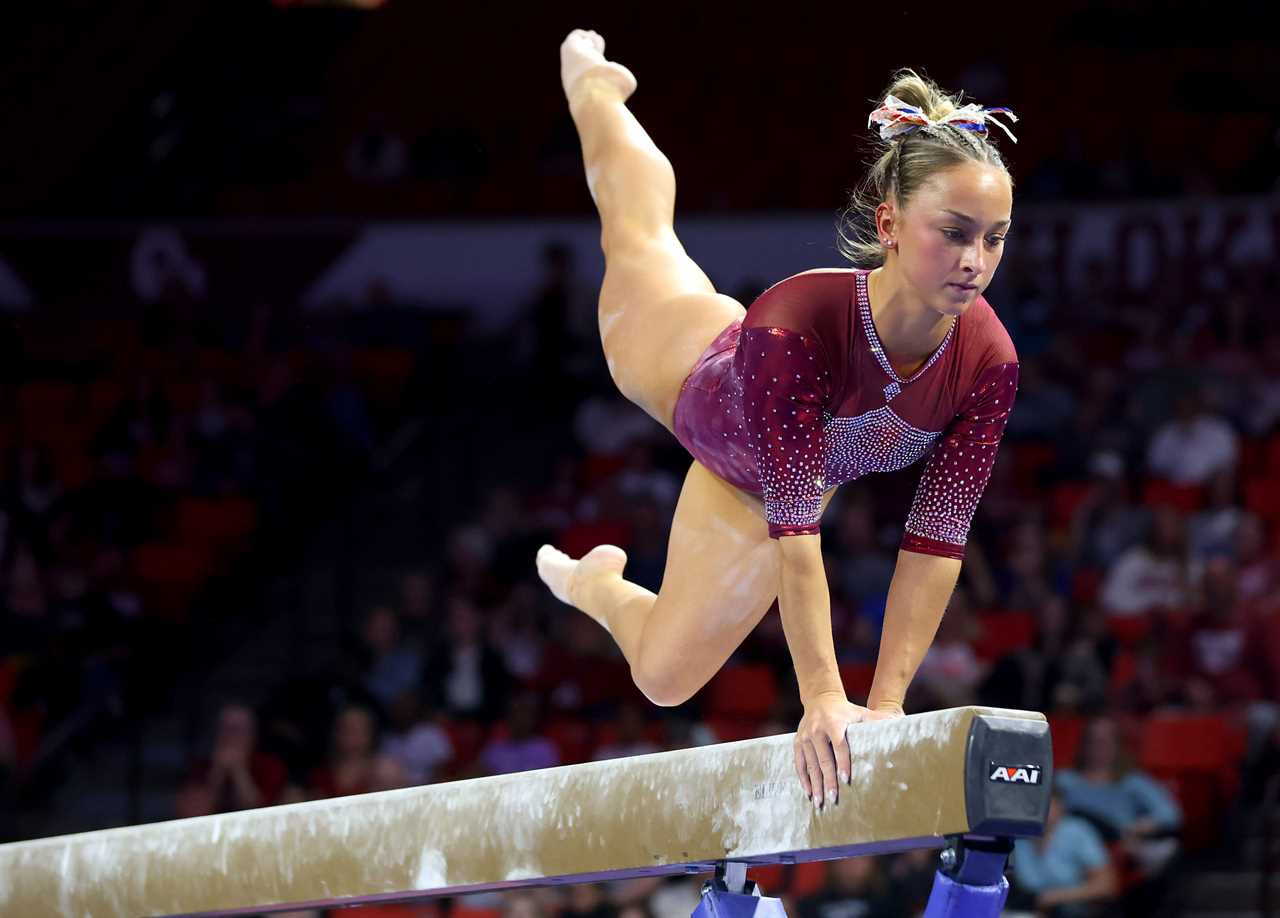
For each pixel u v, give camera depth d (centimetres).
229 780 1425
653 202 598
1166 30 2622
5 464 1862
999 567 1669
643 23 2719
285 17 2702
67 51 2503
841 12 2705
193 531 1862
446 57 2673
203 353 2108
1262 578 1598
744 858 424
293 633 1816
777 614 1567
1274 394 1914
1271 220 2058
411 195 2420
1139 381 1933
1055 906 1232
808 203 2466
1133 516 1648
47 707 1584
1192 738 1395
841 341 454
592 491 1922
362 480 2025
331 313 2166
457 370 2158
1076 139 2300
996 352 470
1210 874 1361
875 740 381
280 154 2511
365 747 1434
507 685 1532
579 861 465
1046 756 355
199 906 557
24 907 606
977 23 2673
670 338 545
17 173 2422
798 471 449
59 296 2147
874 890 1227
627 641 558
